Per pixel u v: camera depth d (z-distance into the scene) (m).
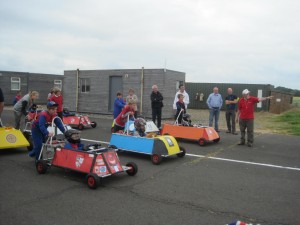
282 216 4.80
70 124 13.98
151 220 4.54
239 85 31.45
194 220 4.58
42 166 6.71
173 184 6.23
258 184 6.39
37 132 7.27
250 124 10.63
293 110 35.12
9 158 8.23
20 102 10.09
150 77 19.12
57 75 36.41
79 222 4.43
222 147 10.45
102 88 21.33
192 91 33.75
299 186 6.31
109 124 16.22
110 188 5.91
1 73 31.50
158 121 13.56
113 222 4.45
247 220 4.62
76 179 6.44
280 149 10.38
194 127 10.86
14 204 5.05
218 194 5.71
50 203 5.12
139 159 8.40
